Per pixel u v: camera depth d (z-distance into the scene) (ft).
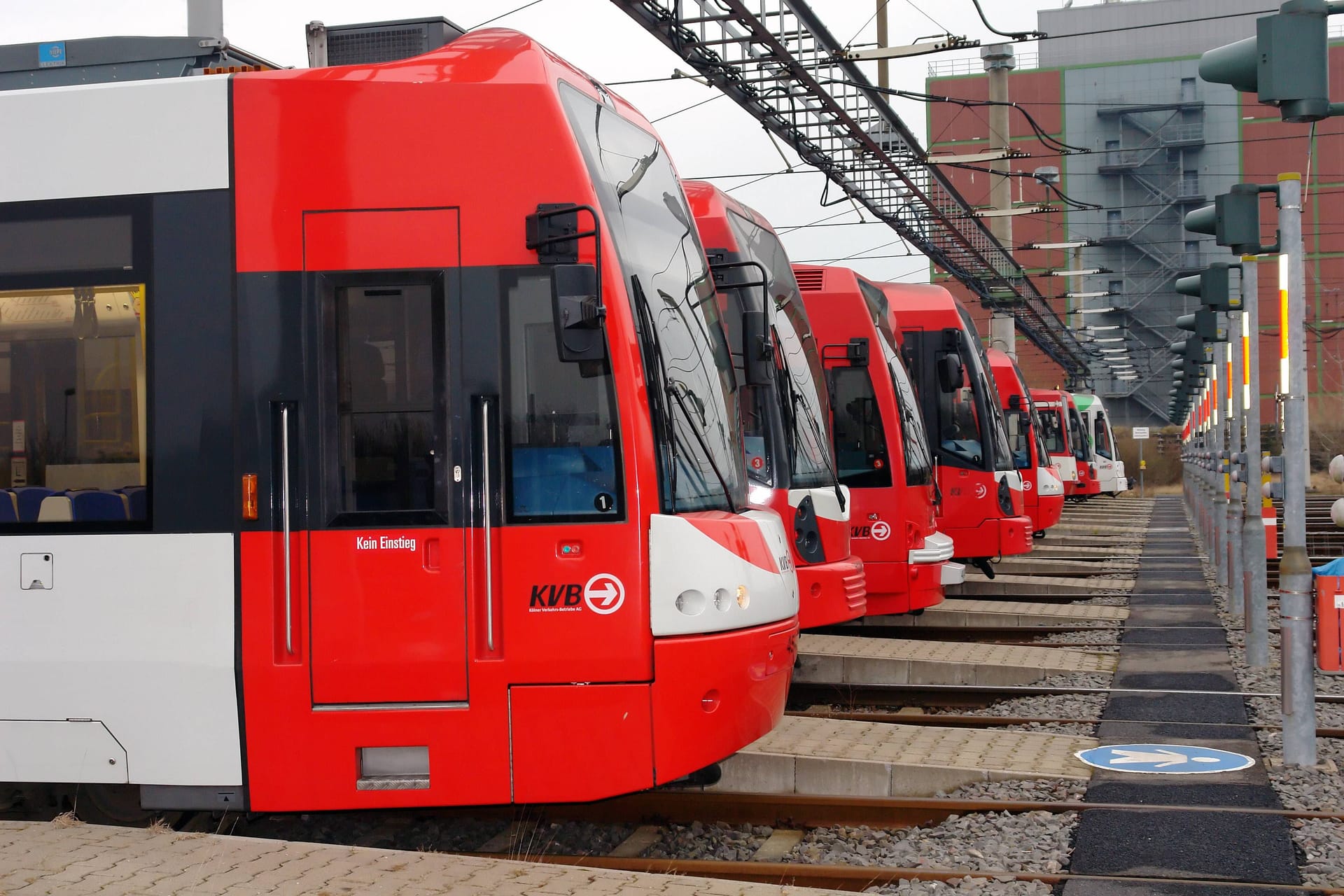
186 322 21.13
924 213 74.23
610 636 20.30
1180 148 211.00
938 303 56.18
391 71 21.29
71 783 21.84
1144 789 25.29
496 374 20.63
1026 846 22.03
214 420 20.99
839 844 23.31
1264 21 26.45
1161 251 213.05
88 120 21.65
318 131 21.09
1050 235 215.92
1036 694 36.29
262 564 20.74
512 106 21.02
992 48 95.61
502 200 20.84
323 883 18.22
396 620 20.49
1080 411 161.99
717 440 22.85
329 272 20.89
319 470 20.74
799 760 26.55
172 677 20.89
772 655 21.91
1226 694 35.09
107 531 21.18
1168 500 174.40
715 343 23.98
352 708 20.49
